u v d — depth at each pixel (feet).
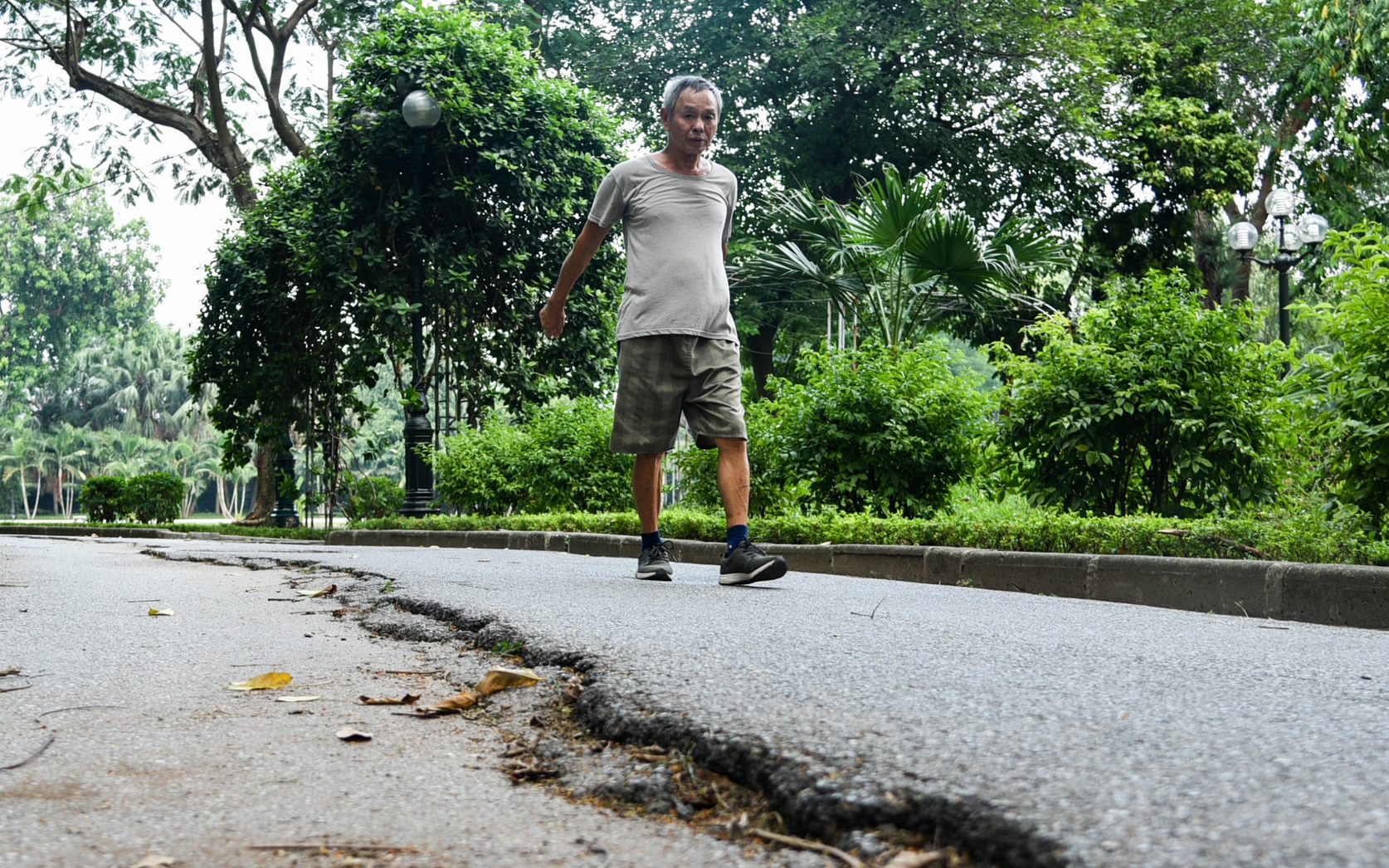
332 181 49.96
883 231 37.27
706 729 6.23
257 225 53.01
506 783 6.10
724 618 11.29
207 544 36.78
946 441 27.91
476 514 44.78
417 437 44.98
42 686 8.81
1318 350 20.77
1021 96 71.10
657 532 16.43
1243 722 6.33
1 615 13.42
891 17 70.38
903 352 29.45
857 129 74.02
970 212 74.84
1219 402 23.40
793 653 8.83
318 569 19.95
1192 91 77.20
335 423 55.01
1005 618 12.12
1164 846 4.26
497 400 55.93
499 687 8.43
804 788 5.26
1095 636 10.36
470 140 47.55
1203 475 23.91
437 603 12.78
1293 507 20.99
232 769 6.32
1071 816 4.59
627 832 5.16
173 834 5.12
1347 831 4.37
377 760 6.57
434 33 49.19
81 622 12.79
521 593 13.93
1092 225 75.10
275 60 68.18
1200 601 16.02
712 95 15.26
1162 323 24.00
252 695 8.54
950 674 7.90
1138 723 6.29
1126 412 23.44
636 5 76.43
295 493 57.00
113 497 76.59
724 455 15.62
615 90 75.61
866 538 22.52
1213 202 71.72
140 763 6.44
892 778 5.18
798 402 28.73
